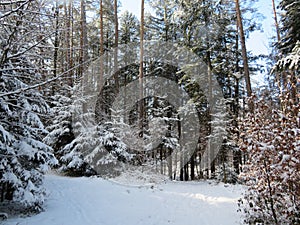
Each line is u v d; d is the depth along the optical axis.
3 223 4.94
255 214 5.06
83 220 5.46
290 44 9.55
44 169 5.86
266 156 4.57
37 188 5.73
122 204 6.88
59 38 5.39
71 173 11.45
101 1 13.59
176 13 13.98
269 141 4.63
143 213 6.14
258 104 5.21
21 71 5.62
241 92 15.26
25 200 5.16
